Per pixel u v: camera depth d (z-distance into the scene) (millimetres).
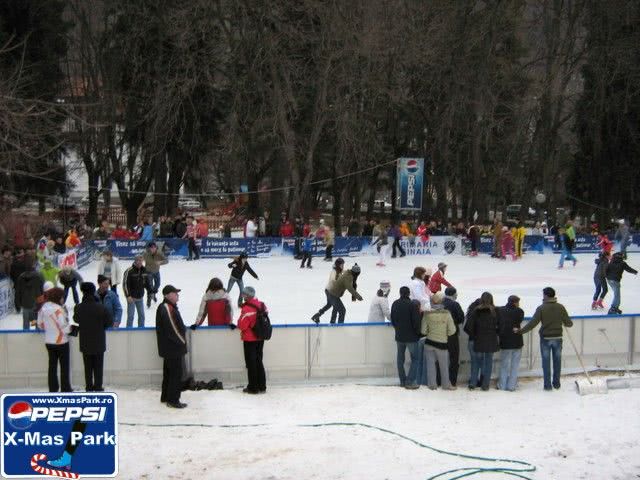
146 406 11172
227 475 8586
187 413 10883
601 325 13891
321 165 48781
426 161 44375
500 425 10602
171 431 10117
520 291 22375
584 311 19188
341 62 35469
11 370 11992
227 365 12547
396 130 45312
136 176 43375
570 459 9203
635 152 43906
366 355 12922
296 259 30422
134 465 8859
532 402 11781
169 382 11141
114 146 40000
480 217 44562
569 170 51250
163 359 11555
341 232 45000
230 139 37969
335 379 12820
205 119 40344
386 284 13648
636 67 39500
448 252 32688
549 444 9750
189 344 12461
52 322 11062
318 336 12734
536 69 43094
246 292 11945
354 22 34875
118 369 12227
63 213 36031
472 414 11125
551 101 41250
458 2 38500
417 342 12352
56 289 11227
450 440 9914
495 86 43125
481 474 8656
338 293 15422
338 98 35875
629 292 22359
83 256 26781
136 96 38188
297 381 12719
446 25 38062
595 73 40812
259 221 34125
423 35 37250
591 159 45500
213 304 12656
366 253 32406
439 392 12266
